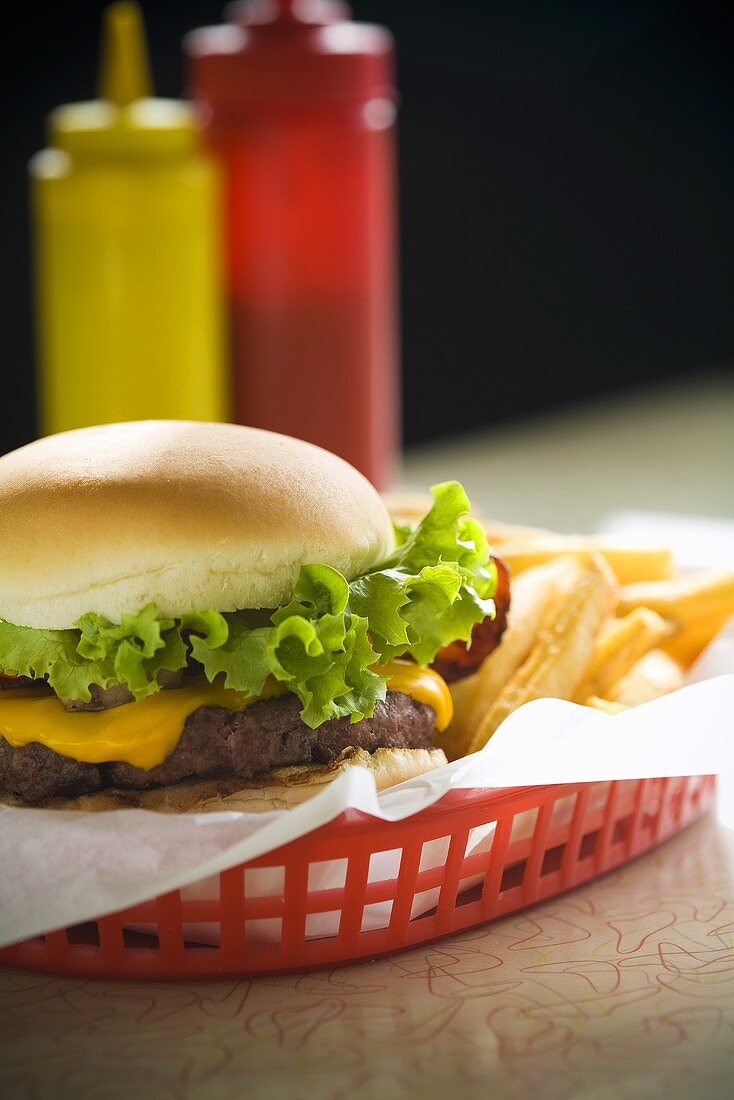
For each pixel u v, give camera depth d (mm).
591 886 581
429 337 1141
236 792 540
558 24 1132
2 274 1024
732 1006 508
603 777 553
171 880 480
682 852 597
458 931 559
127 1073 461
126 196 784
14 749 545
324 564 553
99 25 1022
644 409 1097
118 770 541
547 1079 459
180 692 550
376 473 830
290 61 797
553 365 1174
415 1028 491
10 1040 482
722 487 902
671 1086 455
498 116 1135
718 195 1205
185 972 521
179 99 1061
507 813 554
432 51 1115
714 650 661
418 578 562
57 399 811
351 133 805
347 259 810
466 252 1141
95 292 792
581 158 1157
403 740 563
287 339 814
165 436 559
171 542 527
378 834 519
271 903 516
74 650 542
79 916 487
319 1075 460
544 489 902
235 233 813
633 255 1187
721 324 1230
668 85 1172
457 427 1155
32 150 1018
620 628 631
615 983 526
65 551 531
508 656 613
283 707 548
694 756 563
